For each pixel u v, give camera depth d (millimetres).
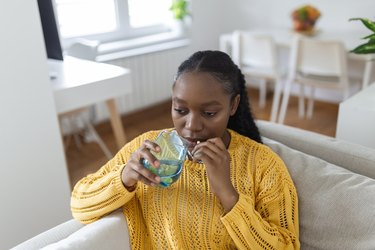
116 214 977
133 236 961
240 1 3783
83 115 2947
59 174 1646
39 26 1422
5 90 1377
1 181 1455
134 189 920
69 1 2895
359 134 1544
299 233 967
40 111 1507
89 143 2891
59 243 875
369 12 3094
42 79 1480
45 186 1605
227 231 875
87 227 937
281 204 891
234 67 914
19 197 1526
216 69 838
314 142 1156
